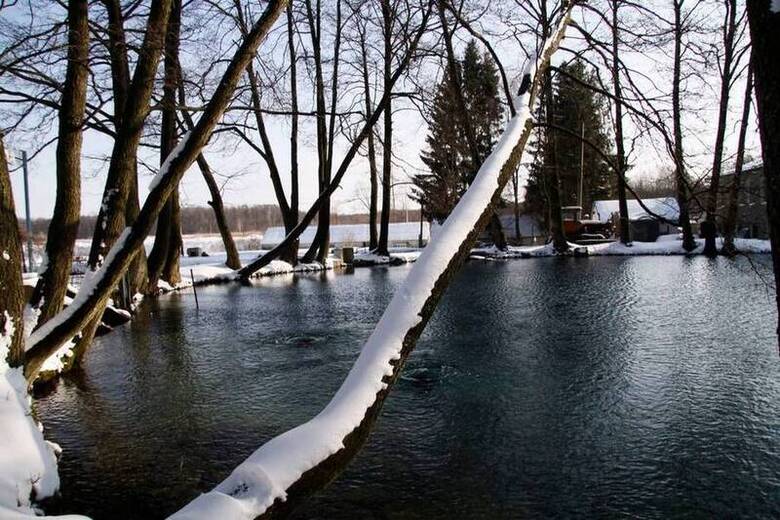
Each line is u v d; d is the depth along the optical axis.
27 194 24.48
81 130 7.03
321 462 2.27
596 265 24.55
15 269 4.91
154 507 4.98
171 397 7.89
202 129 5.11
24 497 4.45
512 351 9.79
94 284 5.35
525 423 6.62
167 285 19.78
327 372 8.95
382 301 16.14
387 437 6.29
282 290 19.67
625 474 5.39
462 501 4.97
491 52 5.44
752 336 10.26
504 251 30.62
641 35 5.59
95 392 8.16
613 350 9.65
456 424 6.61
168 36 7.99
